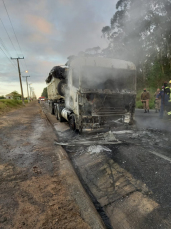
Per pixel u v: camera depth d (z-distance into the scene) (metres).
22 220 1.55
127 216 1.86
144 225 1.70
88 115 4.80
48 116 11.43
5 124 7.18
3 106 15.72
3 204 1.78
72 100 5.69
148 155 3.30
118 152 3.58
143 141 4.20
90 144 4.20
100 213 1.95
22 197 1.91
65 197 1.92
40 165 2.83
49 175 2.46
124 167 2.90
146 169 2.75
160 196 2.07
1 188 2.10
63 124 7.77
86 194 2.13
